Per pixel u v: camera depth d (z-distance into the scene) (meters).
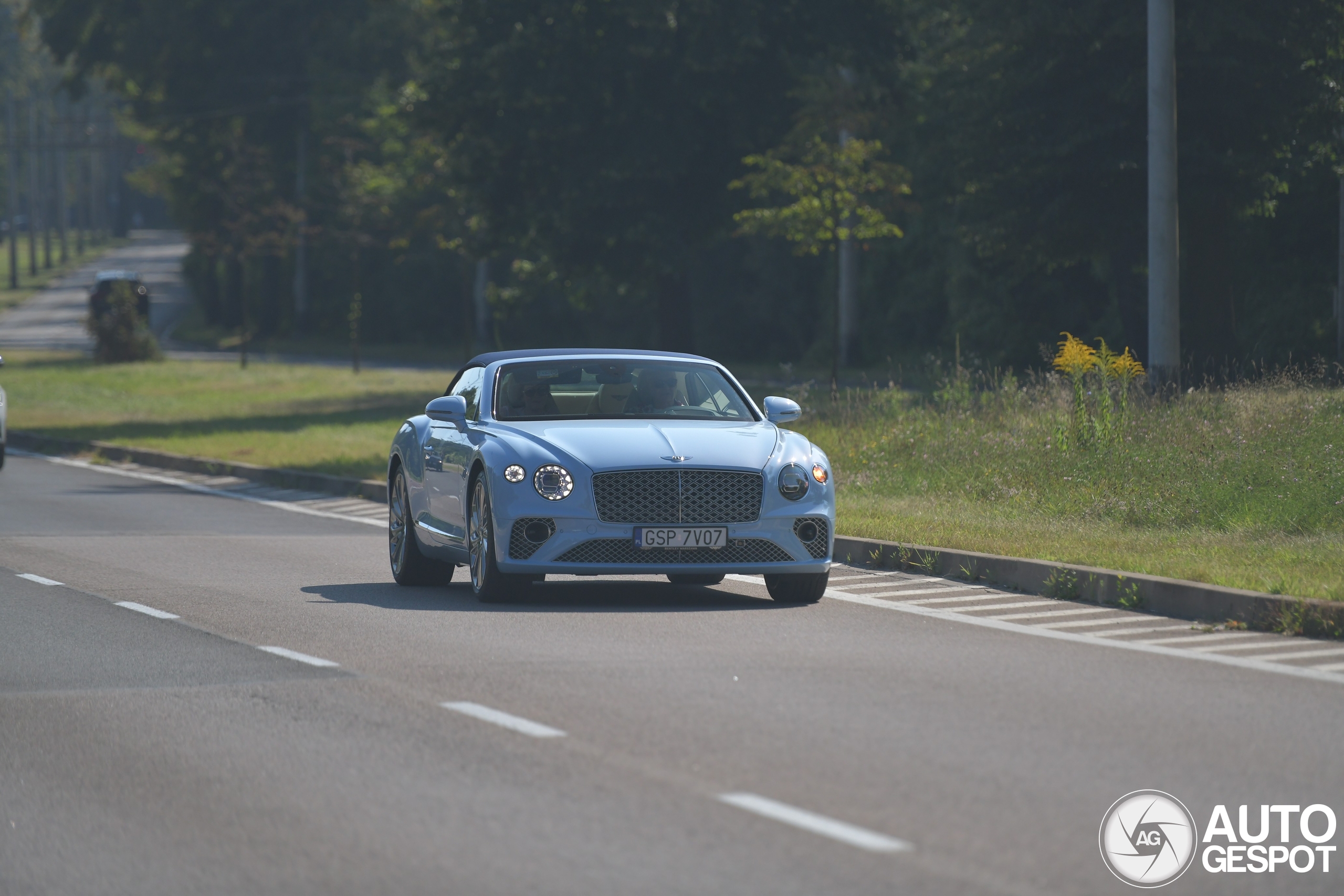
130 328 151.25
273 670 21.58
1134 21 67.06
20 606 27.73
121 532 40.78
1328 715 18.47
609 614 26.44
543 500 26.53
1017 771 15.95
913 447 46.34
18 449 72.62
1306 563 28.22
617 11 100.25
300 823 14.42
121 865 13.36
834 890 12.41
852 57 103.62
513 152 104.06
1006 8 70.56
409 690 20.03
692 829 14.05
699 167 104.69
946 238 124.25
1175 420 43.28
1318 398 45.88
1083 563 29.02
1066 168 70.94
